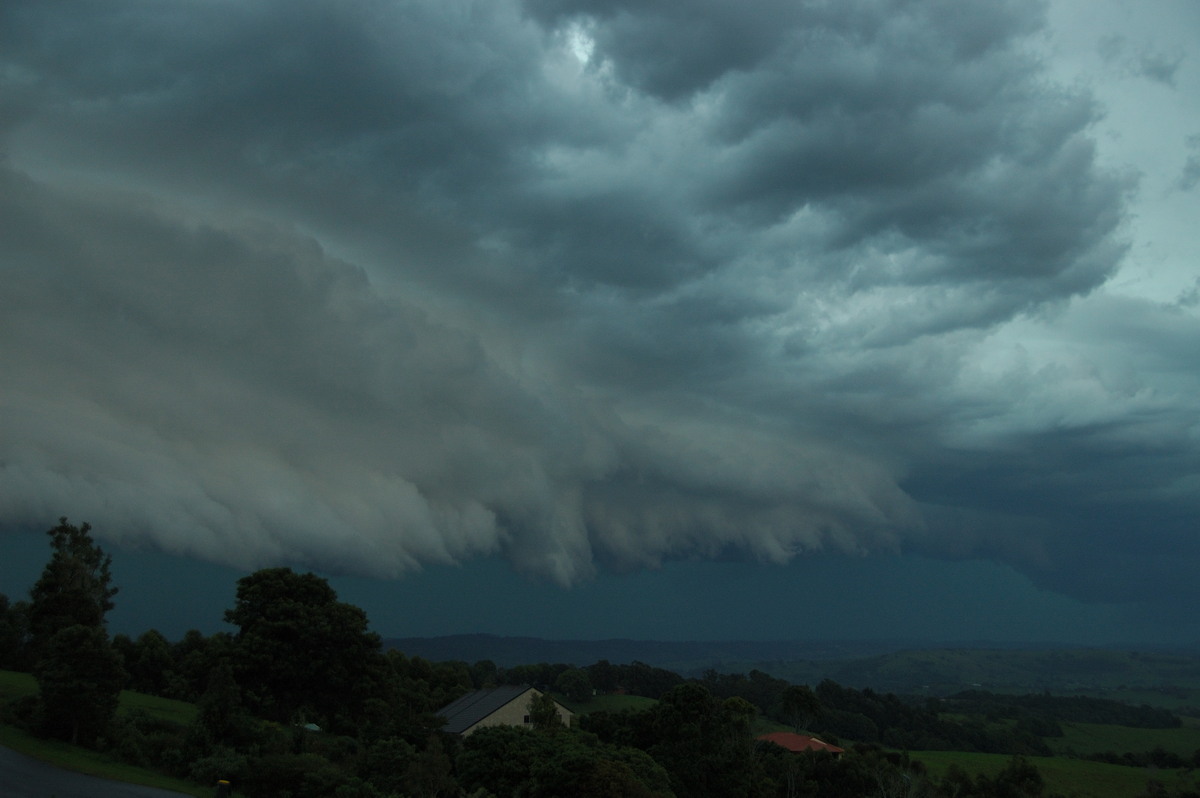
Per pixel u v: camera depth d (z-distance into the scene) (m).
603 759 48.38
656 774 55.47
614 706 157.00
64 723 48.62
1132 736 184.88
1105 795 114.75
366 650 81.62
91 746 49.00
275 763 47.72
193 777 46.50
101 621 80.44
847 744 146.75
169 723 57.78
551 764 47.94
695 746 72.12
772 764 96.19
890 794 97.12
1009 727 177.62
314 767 49.00
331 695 80.31
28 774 39.62
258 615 80.50
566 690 162.38
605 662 177.38
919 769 110.81
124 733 50.03
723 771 71.94
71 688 48.28
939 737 157.62
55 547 82.94
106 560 87.25
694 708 73.50
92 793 37.84
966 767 124.69
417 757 52.59
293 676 76.81
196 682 89.06
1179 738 184.88
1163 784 118.00
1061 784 118.75
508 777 52.53
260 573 81.88
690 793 71.06
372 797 46.09
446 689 126.31
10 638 82.94
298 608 79.12
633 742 75.00
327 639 78.88
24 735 47.62
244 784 47.22
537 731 60.44
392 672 92.31
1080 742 174.50
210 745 50.53
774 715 163.75
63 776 40.66
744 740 81.12
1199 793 111.56
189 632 112.50
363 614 82.38
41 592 78.88
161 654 98.69
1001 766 126.12
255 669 76.31
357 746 62.50
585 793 45.78
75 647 50.06
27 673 79.94
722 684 187.00
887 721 164.38
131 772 45.28
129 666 98.12
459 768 54.66
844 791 98.06
